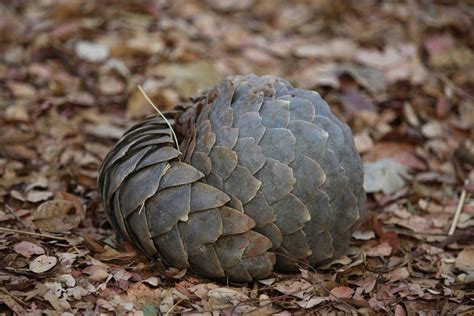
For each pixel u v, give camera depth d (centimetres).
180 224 343
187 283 357
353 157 359
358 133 530
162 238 348
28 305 334
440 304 359
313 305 348
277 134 344
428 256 404
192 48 639
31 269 354
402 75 608
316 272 367
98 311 336
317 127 347
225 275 353
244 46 659
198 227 341
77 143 497
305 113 351
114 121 538
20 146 493
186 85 577
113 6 696
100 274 357
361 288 368
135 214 352
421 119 559
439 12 705
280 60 645
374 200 460
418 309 355
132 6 696
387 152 509
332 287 361
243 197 340
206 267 349
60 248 379
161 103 555
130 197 352
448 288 373
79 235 394
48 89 570
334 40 673
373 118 554
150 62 612
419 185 473
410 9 713
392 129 545
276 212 341
